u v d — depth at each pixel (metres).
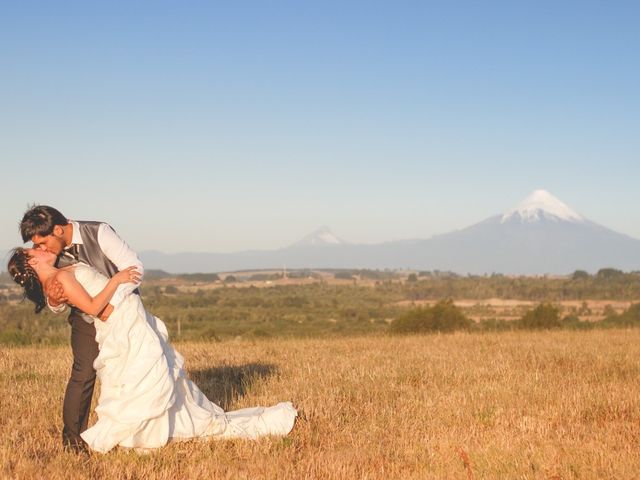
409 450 6.13
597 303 108.75
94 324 5.90
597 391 8.68
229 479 5.31
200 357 12.58
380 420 7.30
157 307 108.88
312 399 7.90
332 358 12.66
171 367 6.16
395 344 16.19
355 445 6.29
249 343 17.08
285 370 10.67
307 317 94.44
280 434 6.57
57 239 5.85
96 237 5.94
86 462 5.53
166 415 5.98
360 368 10.88
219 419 6.39
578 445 6.14
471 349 14.47
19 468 5.32
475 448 6.13
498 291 134.88
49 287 5.70
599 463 5.64
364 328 60.16
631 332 20.33
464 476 5.41
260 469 5.53
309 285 183.88
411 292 144.75
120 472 5.33
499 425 7.11
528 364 11.62
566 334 19.47
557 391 8.73
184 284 193.62
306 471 5.50
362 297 144.25
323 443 6.43
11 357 12.46
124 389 5.81
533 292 127.12
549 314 28.05
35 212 5.77
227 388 8.73
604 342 16.06
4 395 8.24
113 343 5.81
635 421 7.23
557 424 7.17
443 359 12.38
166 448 5.98
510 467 5.61
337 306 121.12
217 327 72.19
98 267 5.97
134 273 5.93
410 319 30.00
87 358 5.93
